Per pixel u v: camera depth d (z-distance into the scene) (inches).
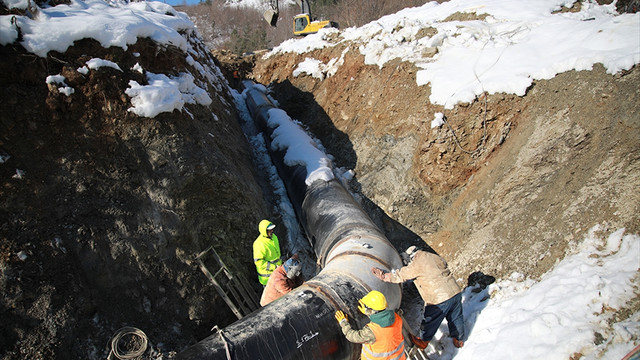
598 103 209.6
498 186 243.8
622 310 143.7
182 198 230.4
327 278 191.9
